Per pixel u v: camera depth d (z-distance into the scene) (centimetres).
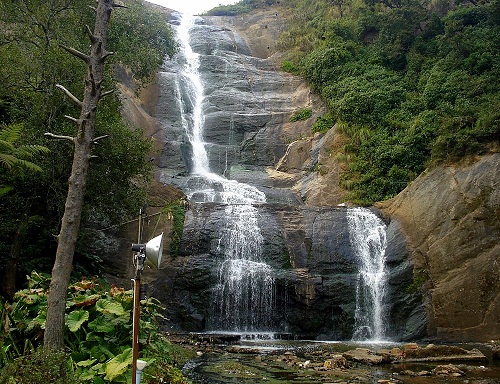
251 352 1282
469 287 1700
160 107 3169
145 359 727
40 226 1469
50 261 1498
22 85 1407
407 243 1925
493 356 1271
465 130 2030
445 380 966
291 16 4600
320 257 1930
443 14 3525
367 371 1061
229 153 2981
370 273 1844
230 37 4425
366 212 2108
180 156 2831
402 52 3155
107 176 1459
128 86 3038
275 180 2756
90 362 688
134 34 2103
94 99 768
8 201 1350
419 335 1688
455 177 1953
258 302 1766
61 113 1398
